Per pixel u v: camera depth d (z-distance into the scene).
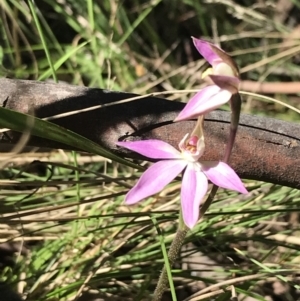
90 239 0.21
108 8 0.32
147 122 0.16
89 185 0.23
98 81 0.29
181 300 0.22
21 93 0.16
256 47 0.35
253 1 0.37
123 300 0.20
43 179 0.23
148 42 0.35
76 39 0.31
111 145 0.16
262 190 0.23
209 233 0.20
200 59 0.35
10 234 0.20
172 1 0.36
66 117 0.16
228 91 0.10
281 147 0.16
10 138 0.16
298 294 0.22
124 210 0.22
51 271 0.19
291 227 0.24
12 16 0.27
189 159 0.12
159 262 0.20
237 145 0.16
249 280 0.18
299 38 0.32
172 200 0.22
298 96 0.33
